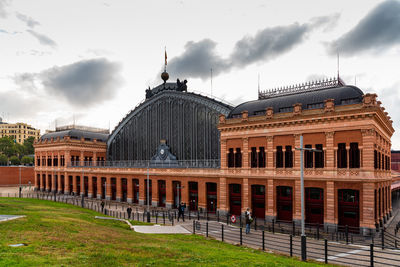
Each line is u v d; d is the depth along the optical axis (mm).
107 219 37938
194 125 61000
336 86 43375
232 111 48469
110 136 84188
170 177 56031
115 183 70250
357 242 28672
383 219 38875
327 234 32531
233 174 45062
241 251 21922
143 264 15047
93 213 44812
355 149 34312
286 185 39312
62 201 63656
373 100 33125
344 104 36594
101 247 18297
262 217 42219
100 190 72688
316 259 21828
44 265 13344
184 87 66312
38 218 26828
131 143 76500
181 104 63938
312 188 37625
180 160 62250
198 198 50750
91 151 85312
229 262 16734
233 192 46250
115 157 81875
